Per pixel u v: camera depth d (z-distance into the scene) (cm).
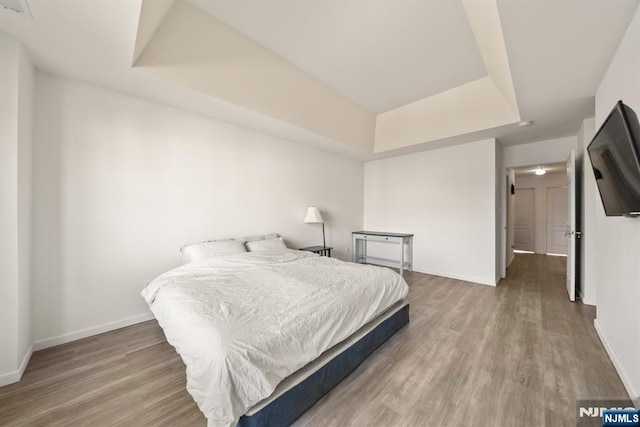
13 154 163
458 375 173
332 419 137
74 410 142
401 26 212
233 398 111
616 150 144
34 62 189
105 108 228
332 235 473
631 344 154
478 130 338
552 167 566
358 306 187
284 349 133
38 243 199
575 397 151
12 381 162
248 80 253
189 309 153
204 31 206
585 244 298
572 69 192
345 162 498
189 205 282
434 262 443
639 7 132
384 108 383
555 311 279
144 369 178
